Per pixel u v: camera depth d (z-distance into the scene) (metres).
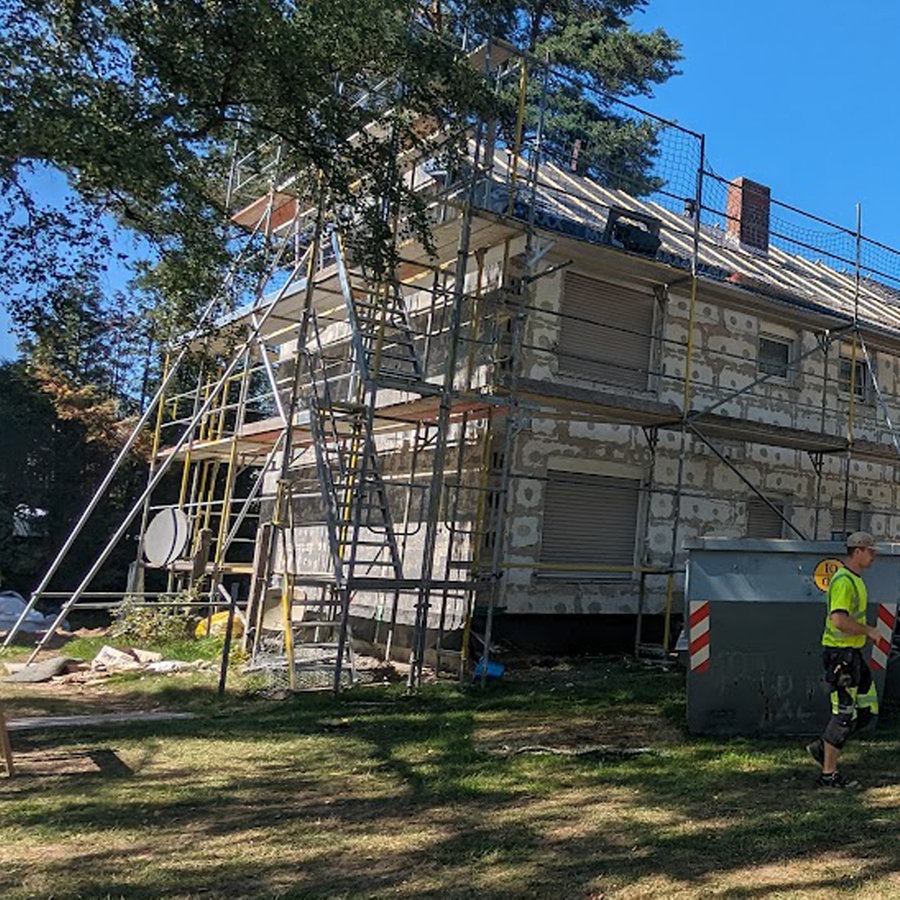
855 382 16.83
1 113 7.26
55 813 5.49
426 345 13.34
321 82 9.19
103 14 8.15
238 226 14.07
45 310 9.52
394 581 9.83
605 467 13.23
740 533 14.57
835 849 4.82
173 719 8.33
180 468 22.69
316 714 8.55
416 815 5.48
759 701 7.64
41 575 23.25
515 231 11.20
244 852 4.80
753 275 15.20
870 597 8.00
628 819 5.36
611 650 13.14
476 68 11.11
